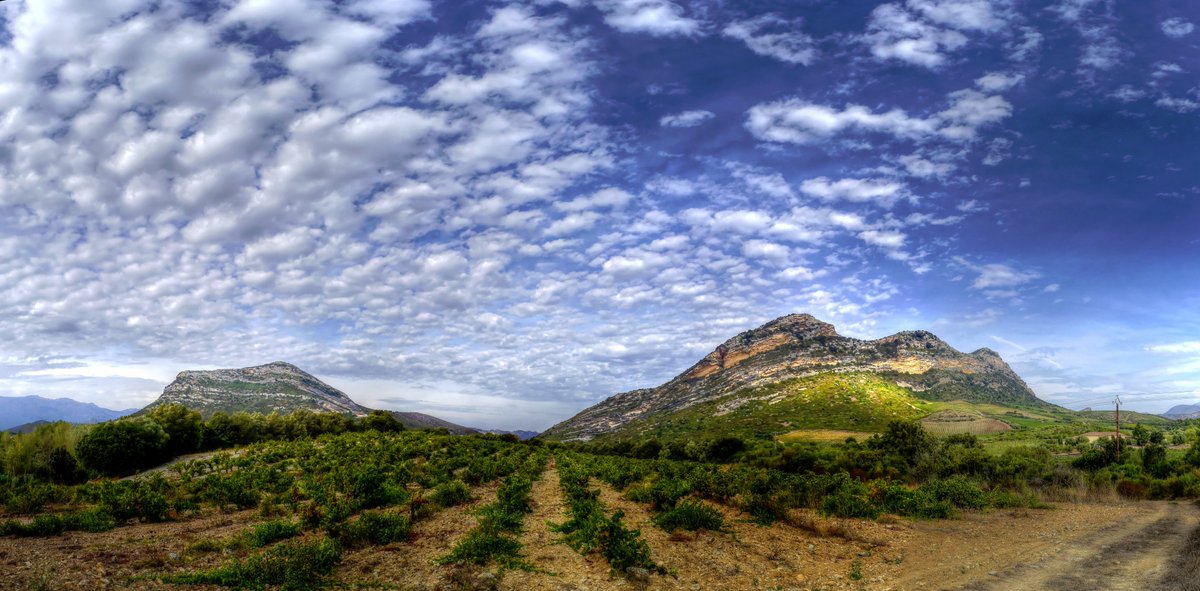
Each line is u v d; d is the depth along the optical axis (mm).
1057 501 35188
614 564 13789
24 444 41938
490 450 65375
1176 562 15562
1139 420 199250
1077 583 13516
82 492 27641
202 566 12969
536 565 14109
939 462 48125
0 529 16312
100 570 11875
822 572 14867
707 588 12922
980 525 23781
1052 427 144250
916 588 13211
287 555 13430
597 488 33406
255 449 58688
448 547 15828
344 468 36594
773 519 22812
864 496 28938
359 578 12398
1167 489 38281
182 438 60625
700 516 20281
